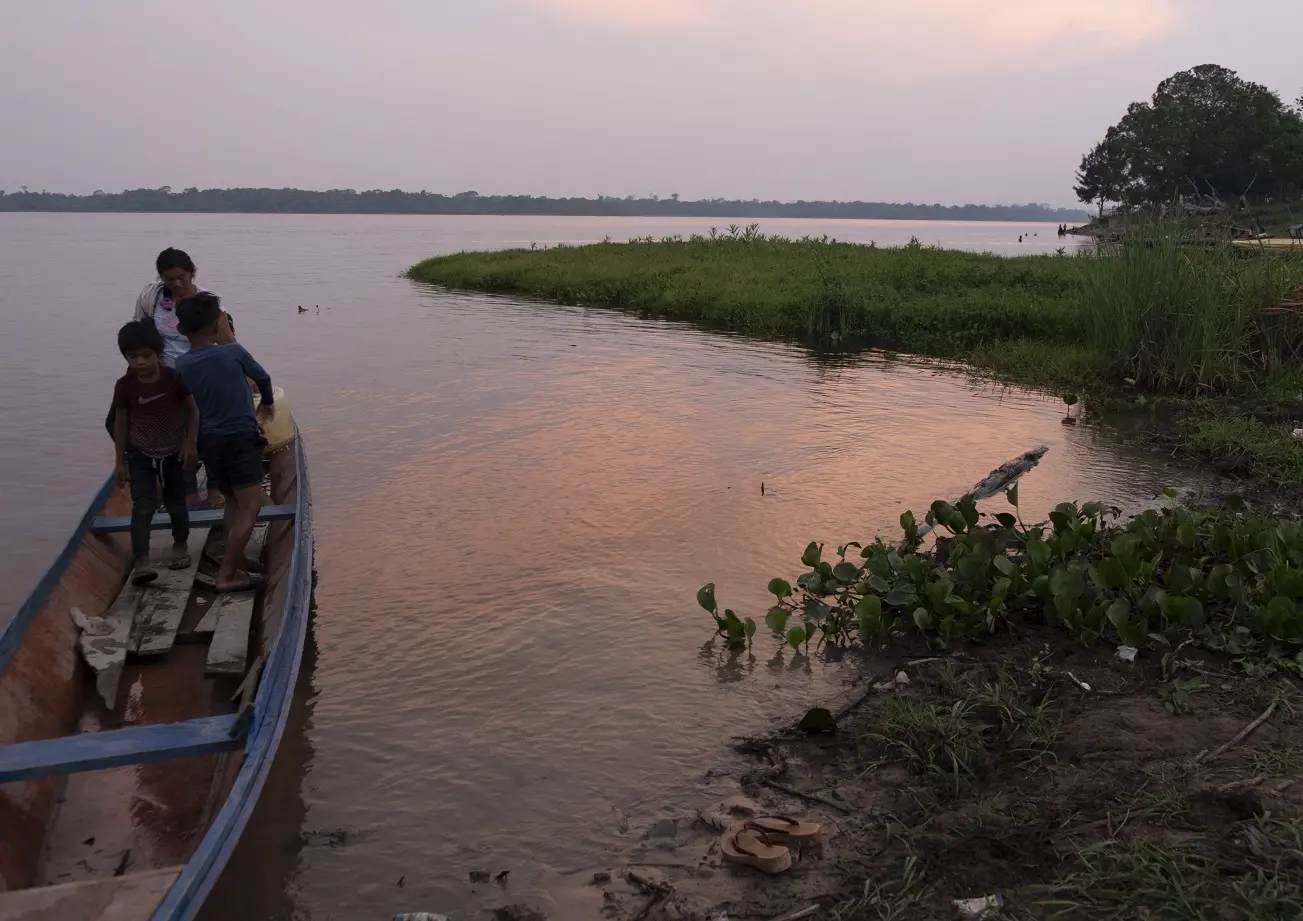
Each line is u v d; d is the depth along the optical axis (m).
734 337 17.58
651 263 26.97
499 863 3.84
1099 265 14.08
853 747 4.61
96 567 5.58
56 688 4.46
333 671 5.30
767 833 3.87
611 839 3.98
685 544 7.20
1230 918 3.16
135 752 3.52
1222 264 12.86
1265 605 5.52
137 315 6.74
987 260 23.64
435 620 5.92
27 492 8.48
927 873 3.63
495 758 4.54
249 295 24.97
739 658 5.53
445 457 9.45
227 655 4.92
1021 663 5.31
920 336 16.53
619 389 12.77
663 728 4.80
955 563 6.34
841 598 6.13
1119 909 3.28
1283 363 12.37
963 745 4.42
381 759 4.51
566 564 6.80
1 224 121.06
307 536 5.65
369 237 76.94
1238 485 8.77
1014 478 7.51
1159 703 4.76
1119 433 10.63
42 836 3.71
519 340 17.05
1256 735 4.38
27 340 16.72
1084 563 6.17
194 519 6.05
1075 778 4.15
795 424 10.91
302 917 3.54
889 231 142.75
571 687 5.18
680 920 3.48
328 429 10.50
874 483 8.66
